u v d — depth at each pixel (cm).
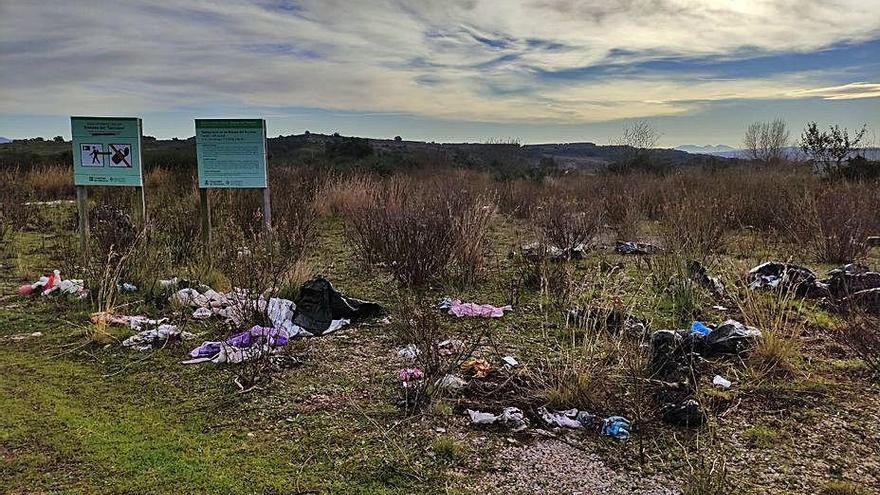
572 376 401
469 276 693
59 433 343
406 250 687
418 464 317
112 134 784
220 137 779
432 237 698
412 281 673
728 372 439
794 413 379
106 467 310
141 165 797
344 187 1389
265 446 333
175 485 295
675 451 334
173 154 2075
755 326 520
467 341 498
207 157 783
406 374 421
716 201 1077
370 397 395
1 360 454
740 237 970
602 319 509
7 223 1013
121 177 791
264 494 289
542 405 385
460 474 310
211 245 766
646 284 676
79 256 738
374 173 1758
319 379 423
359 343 499
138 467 310
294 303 563
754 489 298
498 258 835
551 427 359
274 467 312
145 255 682
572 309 566
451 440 338
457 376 418
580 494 294
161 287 616
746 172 1830
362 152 2611
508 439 344
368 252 762
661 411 372
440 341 473
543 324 546
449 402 385
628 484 303
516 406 384
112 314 537
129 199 1276
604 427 355
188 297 589
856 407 387
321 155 2569
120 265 611
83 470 307
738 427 362
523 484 302
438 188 1290
